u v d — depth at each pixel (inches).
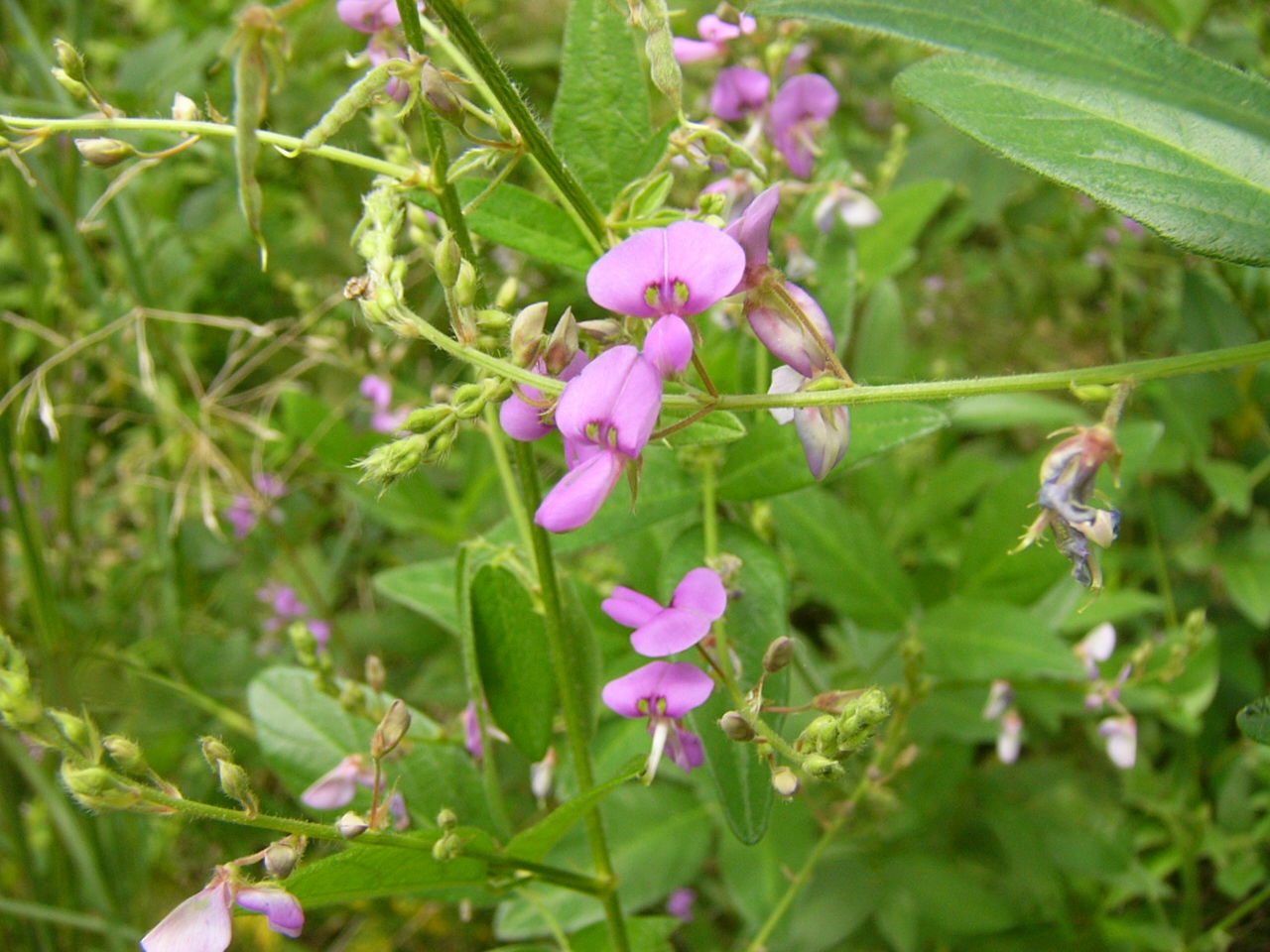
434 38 3.8
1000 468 7.6
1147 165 3.0
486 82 3.3
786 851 5.9
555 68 10.6
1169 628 7.5
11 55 7.1
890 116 10.9
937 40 2.9
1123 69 2.8
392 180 3.6
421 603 5.4
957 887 6.0
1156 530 8.0
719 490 4.5
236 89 2.7
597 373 3.0
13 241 8.3
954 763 6.5
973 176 8.8
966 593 5.9
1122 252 10.7
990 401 7.9
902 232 7.1
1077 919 7.0
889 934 5.9
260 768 7.2
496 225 4.1
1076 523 2.9
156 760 7.2
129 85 7.9
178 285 9.2
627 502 4.6
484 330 3.3
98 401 9.3
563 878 4.1
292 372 7.0
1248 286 7.5
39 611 6.6
